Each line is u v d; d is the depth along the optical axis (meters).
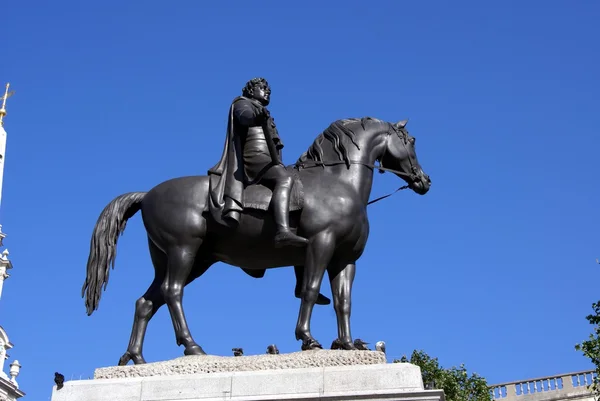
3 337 25.86
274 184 6.60
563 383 19.42
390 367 5.73
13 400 25.22
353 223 6.52
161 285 6.61
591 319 12.62
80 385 5.99
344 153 6.87
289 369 5.86
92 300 6.70
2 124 30.38
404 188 7.35
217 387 5.83
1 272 27.69
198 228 6.58
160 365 6.08
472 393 18.14
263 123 6.55
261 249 6.64
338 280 6.62
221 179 6.67
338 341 6.43
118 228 6.87
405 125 7.35
